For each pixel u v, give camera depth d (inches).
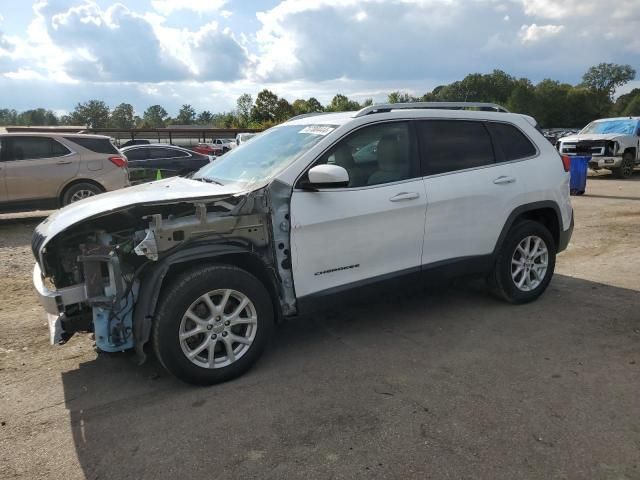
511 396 131.3
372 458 108.2
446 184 172.9
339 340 169.2
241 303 141.8
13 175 383.2
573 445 110.8
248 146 186.9
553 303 199.9
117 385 143.6
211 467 106.9
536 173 195.8
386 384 139.2
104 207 135.0
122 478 104.4
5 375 151.3
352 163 158.7
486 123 189.5
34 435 120.3
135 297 134.7
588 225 359.9
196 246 136.9
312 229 149.1
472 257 182.2
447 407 126.8
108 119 4778.5
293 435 117.0
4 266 279.0
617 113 4805.6
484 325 178.9
